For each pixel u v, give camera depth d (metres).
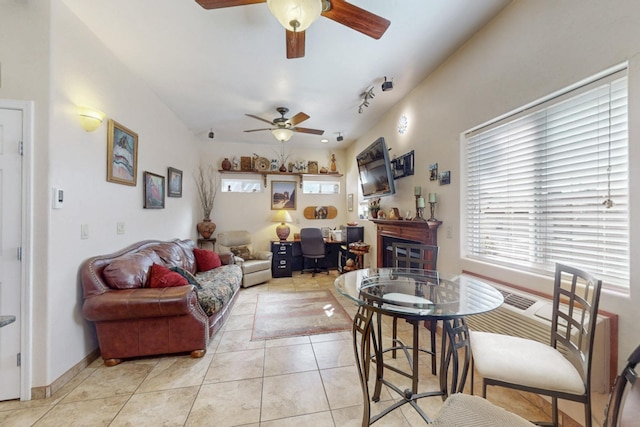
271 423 1.55
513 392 1.82
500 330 1.85
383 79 2.99
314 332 2.73
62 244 1.88
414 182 3.23
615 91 1.42
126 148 2.66
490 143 2.23
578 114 1.60
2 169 1.71
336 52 2.47
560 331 1.48
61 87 1.86
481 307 1.44
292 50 1.90
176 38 2.26
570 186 1.65
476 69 2.26
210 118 4.16
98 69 2.25
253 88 3.18
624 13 1.31
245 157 5.54
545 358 1.30
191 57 2.54
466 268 2.41
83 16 1.99
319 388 1.86
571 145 1.64
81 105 2.05
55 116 1.81
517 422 0.75
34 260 1.75
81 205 2.07
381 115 4.08
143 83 3.02
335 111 3.91
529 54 1.81
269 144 5.72
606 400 1.34
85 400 1.73
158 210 3.46
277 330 2.78
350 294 1.63
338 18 1.63
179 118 4.16
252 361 2.20
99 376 1.99
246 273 4.34
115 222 2.51
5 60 1.72
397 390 1.62
